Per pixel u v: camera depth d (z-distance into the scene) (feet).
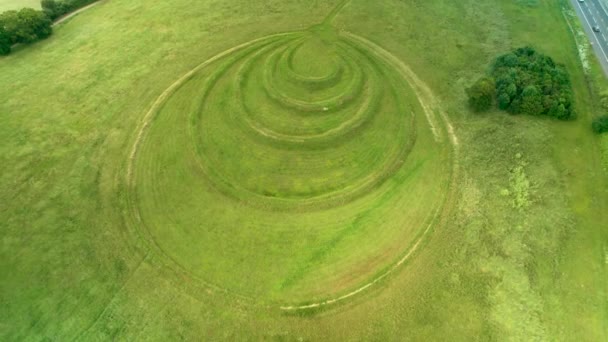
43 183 156.46
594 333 118.11
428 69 205.67
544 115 179.73
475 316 122.31
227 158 166.09
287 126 176.76
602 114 179.01
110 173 160.15
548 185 154.20
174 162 164.45
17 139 171.32
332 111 182.91
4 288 128.06
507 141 170.30
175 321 122.11
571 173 158.10
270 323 122.42
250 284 130.41
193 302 126.11
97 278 130.62
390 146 171.01
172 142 171.22
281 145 169.99
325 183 158.61
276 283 130.62
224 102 186.91
